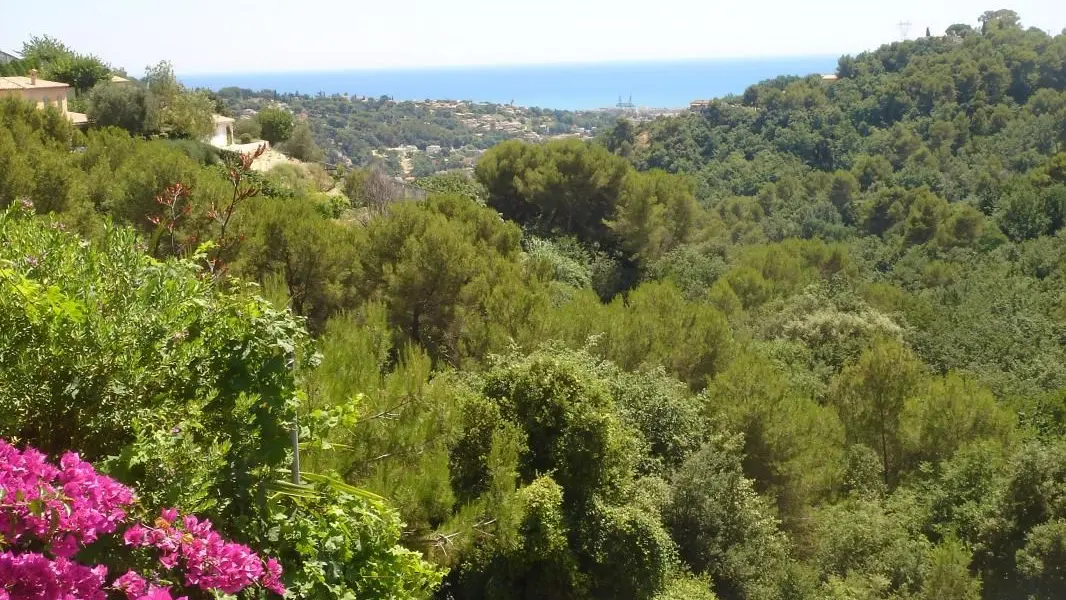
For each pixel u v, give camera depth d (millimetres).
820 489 15195
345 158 111062
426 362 6445
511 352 11836
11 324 3002
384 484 5523
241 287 4531
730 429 13828
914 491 16141
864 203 58688
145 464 2928
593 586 9164
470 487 8516
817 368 22266
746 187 69562
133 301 3303
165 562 2629
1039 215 45625
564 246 30703
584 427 9555
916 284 38562
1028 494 13453
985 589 13445
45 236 3471
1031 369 24203
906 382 17984
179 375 3297
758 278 29750
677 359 16609
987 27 92438
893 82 78312
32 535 2383
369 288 14977
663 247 34125
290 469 3846
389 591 3811
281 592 3092
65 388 2971
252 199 13023
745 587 11078
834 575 12336
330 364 5379
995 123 69000
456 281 14977
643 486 11180
